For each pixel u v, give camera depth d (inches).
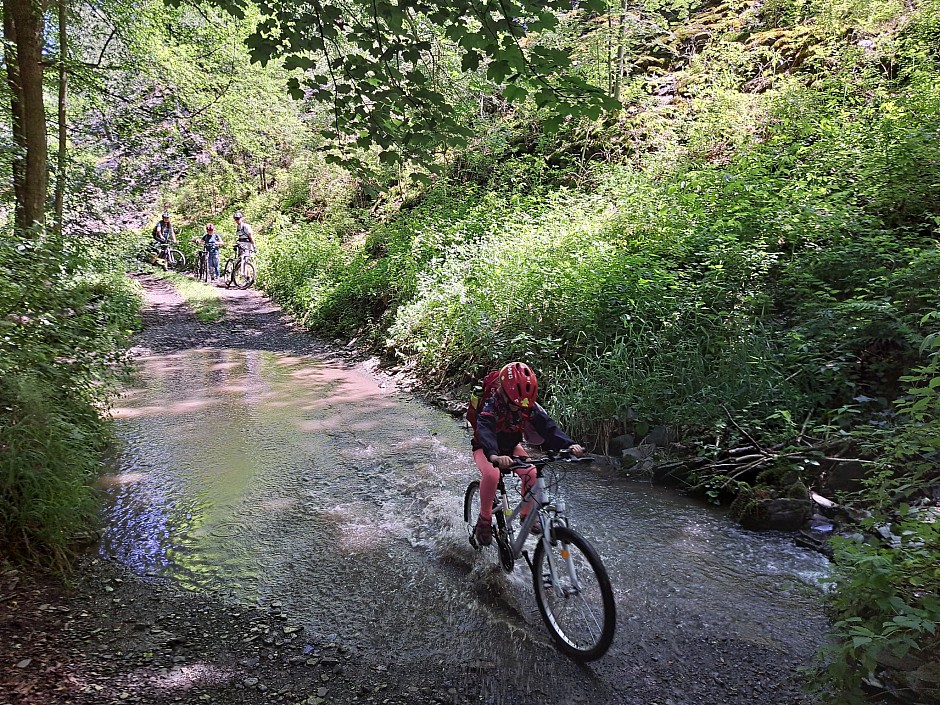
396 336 423.5
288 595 157.8
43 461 175.3
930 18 388.2
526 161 576.7
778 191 350.9
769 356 257.0
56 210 489.1
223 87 622.2
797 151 374.3
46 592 153.8
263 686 124.3
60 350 228.4
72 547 176.7
